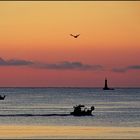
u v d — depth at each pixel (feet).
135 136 613.11
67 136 616.39
